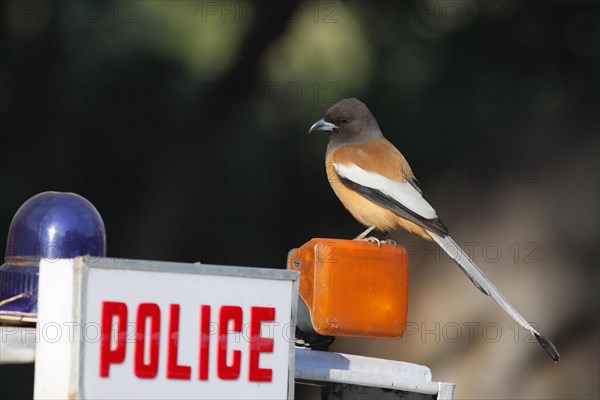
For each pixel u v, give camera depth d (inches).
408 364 211.8
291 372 168.1
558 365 500.1
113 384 162.2
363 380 196.4
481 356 512.4
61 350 174.4
